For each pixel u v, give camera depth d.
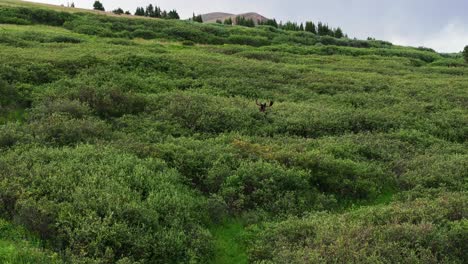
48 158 12.38
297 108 23.31
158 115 19.47
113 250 8.73
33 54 30.06
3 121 17.78
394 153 16.94
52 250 8.61
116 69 28.94
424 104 26.92
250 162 13.55
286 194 12.26
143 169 12.00
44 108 18.22
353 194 13.46
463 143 20.36
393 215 10.40
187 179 12.75
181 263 8.91
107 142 14.88
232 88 28.31
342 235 9.09
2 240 8.73
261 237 10.23
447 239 8.91
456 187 13.69
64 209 9.41
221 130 18.89
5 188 10.08
